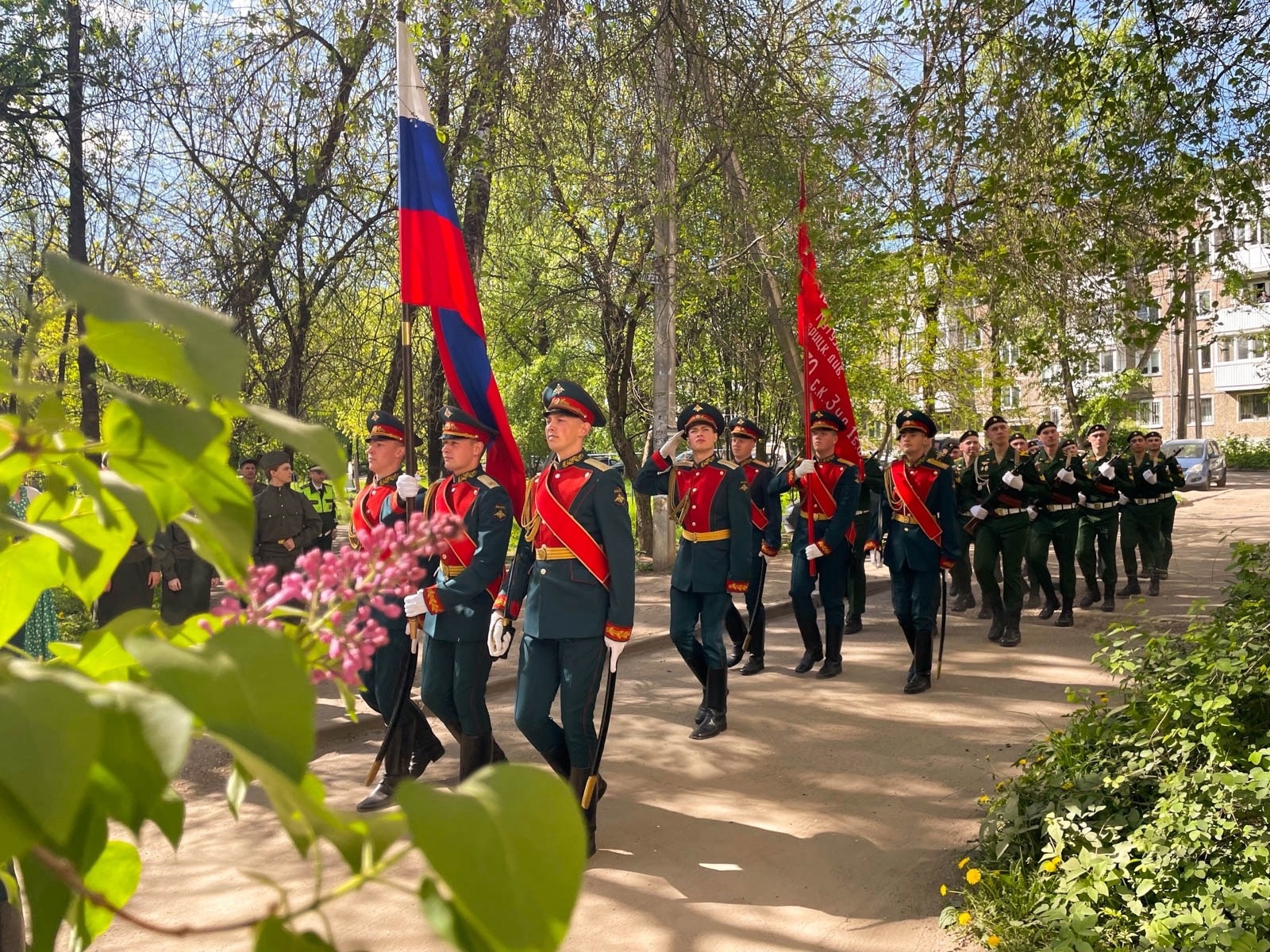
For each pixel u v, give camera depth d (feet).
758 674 26.76
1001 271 35.09
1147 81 24.41
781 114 31.53
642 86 32.22
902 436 24.84
